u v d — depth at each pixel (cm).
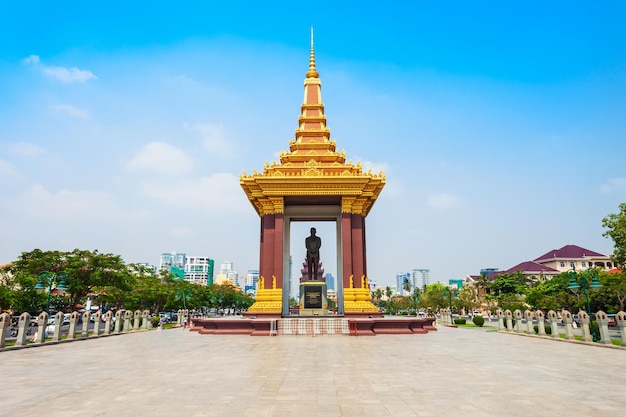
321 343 2906
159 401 1244
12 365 2000
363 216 4528
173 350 2595
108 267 5922
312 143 4647
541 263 14038
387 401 1241
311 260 4722
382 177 4262
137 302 8038
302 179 4141
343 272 4100
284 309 4188
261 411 1135
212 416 1087
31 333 4784
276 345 2794
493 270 18375
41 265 5459
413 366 1889
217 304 12662
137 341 3300
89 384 1505
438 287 14138
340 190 4194
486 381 1547
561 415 1100
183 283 9531
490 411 1134
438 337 3544
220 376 1647
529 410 1145
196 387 1440
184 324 5662
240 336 3550
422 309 13850
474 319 6294
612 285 5506
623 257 4444
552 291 7388
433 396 1304
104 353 2473
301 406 1185
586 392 1369
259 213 4800
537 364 2000
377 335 3566
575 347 2883
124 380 1577
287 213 4462
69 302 6412
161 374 1702
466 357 2222
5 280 5525
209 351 2497
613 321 6125
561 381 1558
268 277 4088
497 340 3438
